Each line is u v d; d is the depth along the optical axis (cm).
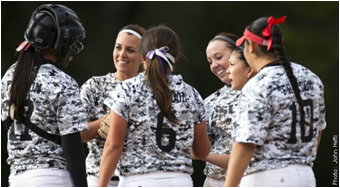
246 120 1120
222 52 1518
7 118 1244
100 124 1448
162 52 1205
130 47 1595
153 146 1183
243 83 1373
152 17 4306
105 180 1195
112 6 4297
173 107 1195
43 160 1201
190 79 4131
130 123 1193
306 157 1166
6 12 4038
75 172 1201
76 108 1211
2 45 3978
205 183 1541
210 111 1498
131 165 1184
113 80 1603
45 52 1258
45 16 1244
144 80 1203
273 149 1137
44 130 1202
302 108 1135
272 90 1117
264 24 1166
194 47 4253
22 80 1205
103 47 4209
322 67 4331
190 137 1216
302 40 4388
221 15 4353
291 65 1180
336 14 4466
